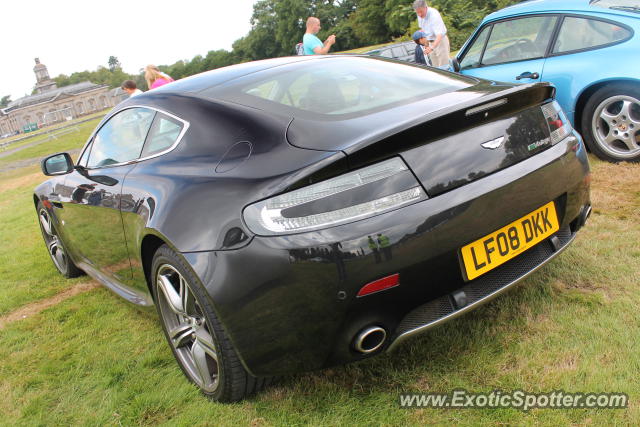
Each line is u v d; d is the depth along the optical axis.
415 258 1.65
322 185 1.62
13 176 17.66
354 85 2.20
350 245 1.60
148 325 2.93
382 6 68.56
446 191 1.70
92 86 168.38
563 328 2.14
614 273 2.51
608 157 4.02
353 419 1.86
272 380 2.04
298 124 1.90
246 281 1.69
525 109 2.00
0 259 4.87
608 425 1.63
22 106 161.00
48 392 2.39
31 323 3.24
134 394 2.25
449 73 2.48
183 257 1.83
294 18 93.44
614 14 3.92
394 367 2.10
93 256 3.19
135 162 2.47
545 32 4.32
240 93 2.23
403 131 1.62
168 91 2.51
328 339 1.70
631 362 1.88
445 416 1.80
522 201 1.86
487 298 1.85
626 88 3.76
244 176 1.79
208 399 2.12
